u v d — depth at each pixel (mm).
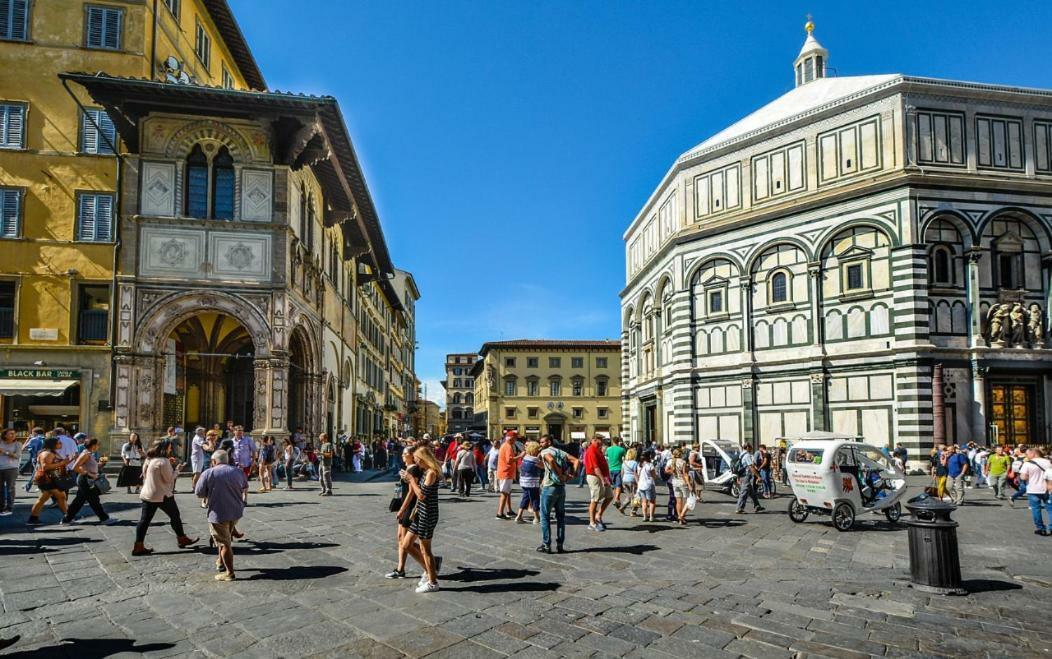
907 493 23797
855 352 34281
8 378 25031
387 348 66125
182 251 25938
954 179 33250
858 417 34031
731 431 38438
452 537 13984
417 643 7262
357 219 36969
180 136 26234
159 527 14164
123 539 12820
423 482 9492
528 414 86812
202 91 24219
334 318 37156
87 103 26453
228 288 26016
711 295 40094
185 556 11398
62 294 25688
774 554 12773
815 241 36000
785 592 9578
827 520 17812
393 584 9672
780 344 37125
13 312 25453
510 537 14125
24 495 19688
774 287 37688
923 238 32938
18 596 8930
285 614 8211
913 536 10047
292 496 20750
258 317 26172
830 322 35438
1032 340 33219
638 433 51156
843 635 7707
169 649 7055
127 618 8039
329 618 8078
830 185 36125
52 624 7816
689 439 39906
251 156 26562
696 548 13273
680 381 40469
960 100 34469
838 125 36125
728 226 39156
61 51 26547
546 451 12758
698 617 8312
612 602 8922
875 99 34812
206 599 8836
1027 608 8867
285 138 26719
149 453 11875
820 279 35844
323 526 14688
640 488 17203
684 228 41531
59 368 25219
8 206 25766
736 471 24531
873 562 12070
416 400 102438
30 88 26297
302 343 30734
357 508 17891
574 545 13352
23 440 25297
